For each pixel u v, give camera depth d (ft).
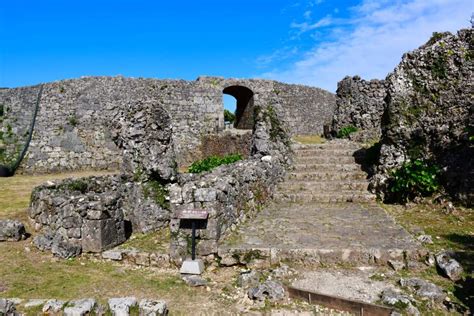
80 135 69.05
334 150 41.78
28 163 67.56
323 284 17.38
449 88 32.32
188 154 73.41
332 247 19.98
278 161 36.63
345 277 18.04
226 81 78.79
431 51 34.12
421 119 32.09
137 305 15.58
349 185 33.99
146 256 21.63
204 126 75.25
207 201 20.84
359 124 56.80
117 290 18.13
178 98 73.82
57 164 68.03
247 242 21.29
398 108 33.17
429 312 14.79
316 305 16.19
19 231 24.95
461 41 33.81
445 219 25.21
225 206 22.67
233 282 18.66
